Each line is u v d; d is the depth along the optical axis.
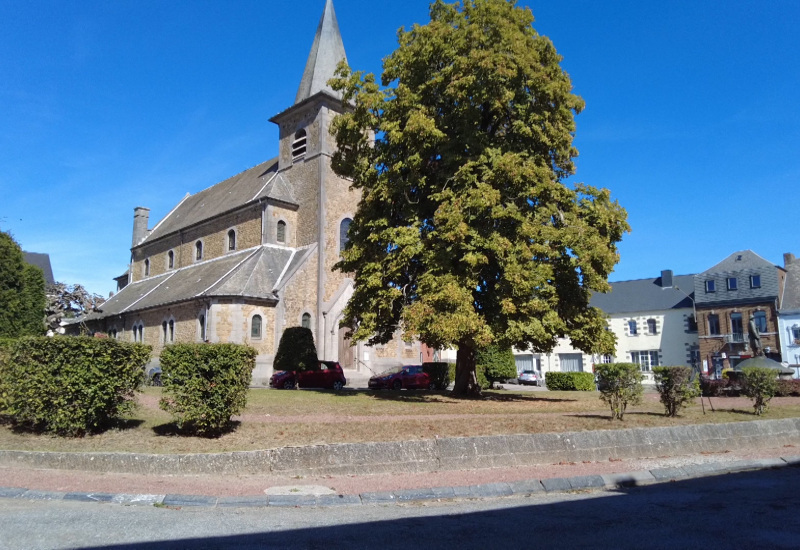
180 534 6.43
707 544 6.41
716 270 50.78
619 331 55.75
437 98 20.61
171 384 11.44
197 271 40.91
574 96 21.03
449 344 19.00
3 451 10.08
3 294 23.03
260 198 38.00
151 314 38.28
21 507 7.57
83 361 11.33
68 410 11.16
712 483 10.36
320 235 37.00
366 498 8.58
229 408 11.67
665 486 10.09
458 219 17.92
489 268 19.77
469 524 7.28
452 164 19.86
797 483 10.32
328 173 38.41
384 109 21.03
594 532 6.91
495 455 11.17
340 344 36.12
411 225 20.19
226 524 6.97
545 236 18.62
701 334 50.28
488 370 35.09
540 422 13.62
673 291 54.44
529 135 19.56
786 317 46.41
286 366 30.75
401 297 20.91
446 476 10.23
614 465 11.48
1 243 23.61
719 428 13.80
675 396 15.48
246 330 32.69
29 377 11.22
